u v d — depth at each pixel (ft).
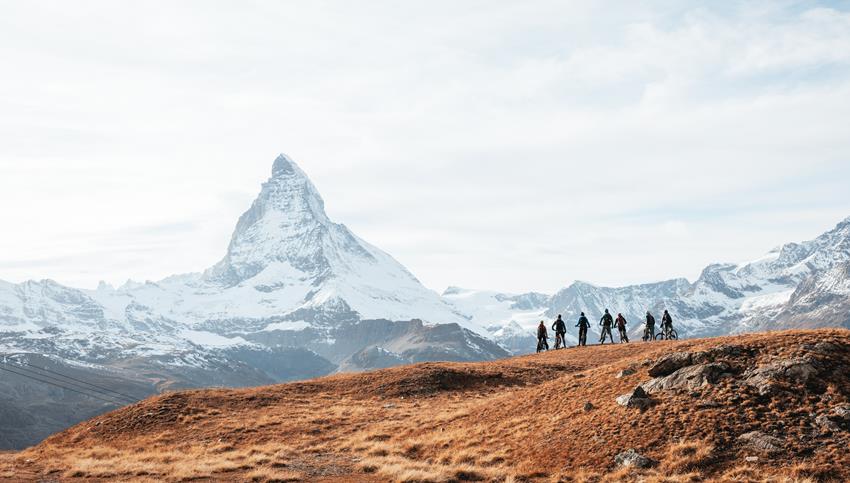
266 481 120.26
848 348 128.67
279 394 214.48
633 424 121.39
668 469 107.65
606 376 148.56
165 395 211.00
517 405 151.84
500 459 125.39
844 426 108.37
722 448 109.60
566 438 124.67
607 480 108.17
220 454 150.20
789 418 112.78
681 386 128.67
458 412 161.07
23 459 150.00
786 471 101.71
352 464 134.21
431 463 131.13
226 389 223.51
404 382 215.31
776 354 129.80
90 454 158.20
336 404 200.75
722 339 161.17
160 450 160.66
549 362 229.86
